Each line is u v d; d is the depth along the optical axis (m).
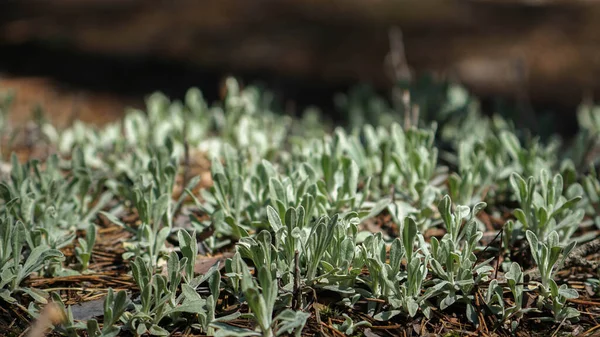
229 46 2.91
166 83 2.48
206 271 1.26
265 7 3.46
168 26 3.18
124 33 3.09
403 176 1.35
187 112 1.51
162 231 1.26
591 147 1.41
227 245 1.30
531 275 1.25
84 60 2.69
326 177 1.31
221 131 1.55
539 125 1.58
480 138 1.46
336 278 1.22
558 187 1.28
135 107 2.17
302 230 1.22
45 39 2.97
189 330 1.21
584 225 1.32
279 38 3.03
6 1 3.66
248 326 1.21
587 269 1.28
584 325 1.22
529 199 1.28
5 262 1.23
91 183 1.33
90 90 2.33
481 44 2.84
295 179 1.29
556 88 2.44
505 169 1.37
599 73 2.55
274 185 1.26
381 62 2.74
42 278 1.26
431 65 2.65
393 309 1.22
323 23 3.20
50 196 1.29
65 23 3.23
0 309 1.23
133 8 3.46
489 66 2.62
